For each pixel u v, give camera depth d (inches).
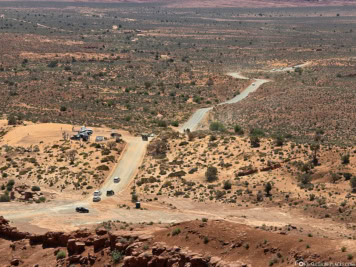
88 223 3900.1
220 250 2290.8
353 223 3585.1
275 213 3976.4
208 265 2224.4
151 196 4781.0
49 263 2844.5
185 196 4650.6
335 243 2121.1
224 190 4648.1
